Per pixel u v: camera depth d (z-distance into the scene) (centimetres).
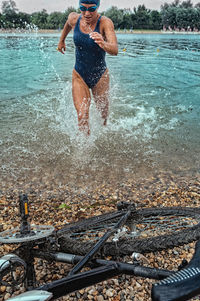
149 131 527
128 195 344
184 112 632
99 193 349
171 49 1842
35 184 367
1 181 371
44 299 121
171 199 335
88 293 206
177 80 950
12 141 477
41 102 687
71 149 455
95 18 415
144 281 217
